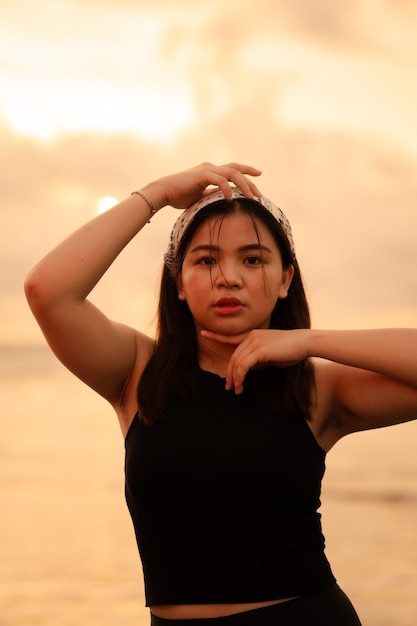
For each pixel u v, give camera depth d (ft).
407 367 9.38
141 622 27.14
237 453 9.13
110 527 41.75
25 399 115.96
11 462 63.00
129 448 9.47
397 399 9.73
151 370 9.70
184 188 9.86
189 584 8.98
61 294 9.26
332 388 10.02
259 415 9.39
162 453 9.18
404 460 62.49
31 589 30.86
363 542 39.14
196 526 9.06
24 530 41.06
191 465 9.10
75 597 29.84
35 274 9.30
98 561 35.04
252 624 8.84
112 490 52.31
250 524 9.04
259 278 9.55
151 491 9.18
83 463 62.59
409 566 34.71
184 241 9.71
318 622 8.96
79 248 9.42
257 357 9.32
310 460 9.36
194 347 9.89
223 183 9.65
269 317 10.26
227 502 9.05
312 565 9.18
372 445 69.41
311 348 9.44
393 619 27.81
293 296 10.30
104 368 9.76
